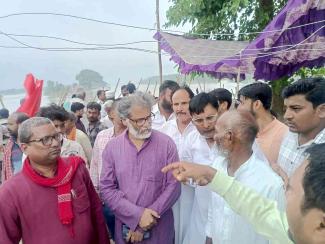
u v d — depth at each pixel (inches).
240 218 68.7
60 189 80.5
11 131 130.1
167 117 150.5
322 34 149.3
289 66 199.2
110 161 99.3
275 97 292.5
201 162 104.1
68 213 80.0
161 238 98.6
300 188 28.0
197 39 272.7
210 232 85.4
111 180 98.4
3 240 75.8
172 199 95.8
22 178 79.6
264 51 158.6
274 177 69.4
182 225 113.2
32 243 79.0
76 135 147.6
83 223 82.7
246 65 194.7
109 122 224.1
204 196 97.3
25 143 78.4
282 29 145.2
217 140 72.8
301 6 137.5
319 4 134.5
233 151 71.9
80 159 87.9
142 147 96.6
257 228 49.6
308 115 79.6
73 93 349.4
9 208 76.7
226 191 52.1
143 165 96.1
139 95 98.3
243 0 271.3
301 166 29.6
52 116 113.7
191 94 121.6
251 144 71.7
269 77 196.9
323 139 79.7
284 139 94.2
